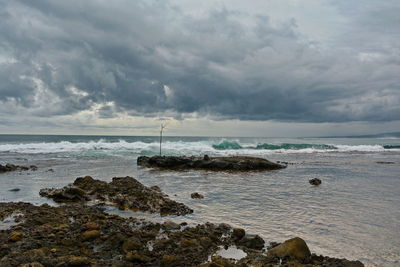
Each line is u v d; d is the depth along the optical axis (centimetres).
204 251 724
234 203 1258
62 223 889
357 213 1099
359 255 721
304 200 1320
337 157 3750
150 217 1040
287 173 2306
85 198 1303
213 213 1097
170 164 2670
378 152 4688
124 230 827
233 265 620
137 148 4750
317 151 4769
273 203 1259
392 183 1800
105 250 702
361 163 3019
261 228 923
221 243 784
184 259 667
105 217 967
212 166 2597
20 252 647
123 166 2658
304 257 682
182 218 1030
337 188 1623
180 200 1314
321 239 828
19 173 2119
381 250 752
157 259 657
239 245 772
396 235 862
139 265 627
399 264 673
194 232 852
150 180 1920
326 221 998
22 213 1012
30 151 4081
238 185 1730
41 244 708
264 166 2597
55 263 590
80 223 881
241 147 5294
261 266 634
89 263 611
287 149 5016
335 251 746
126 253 686
